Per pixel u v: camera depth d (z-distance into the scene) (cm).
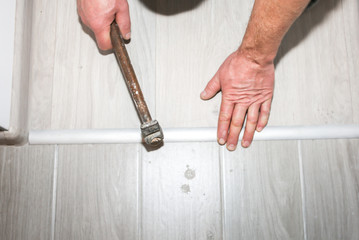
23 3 75
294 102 77
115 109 77
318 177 74
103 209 72
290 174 74
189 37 80
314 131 75
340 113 77
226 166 74
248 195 73
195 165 74
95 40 80
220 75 73
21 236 71
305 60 79
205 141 75
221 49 79
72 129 76
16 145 75
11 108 71
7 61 70
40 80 78
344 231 71
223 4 81
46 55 79
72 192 73
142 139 75
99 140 75
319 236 71
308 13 82
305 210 72
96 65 79
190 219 72
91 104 77
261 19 56
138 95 63
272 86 72
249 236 71
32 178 74
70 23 81
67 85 78
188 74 78
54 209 72
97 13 68
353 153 75
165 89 77
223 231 71
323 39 80
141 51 79
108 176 74
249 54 65
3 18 68
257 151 75
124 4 71
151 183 73
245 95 71
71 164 74
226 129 73
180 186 73
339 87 78
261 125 74
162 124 76
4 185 73
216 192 73
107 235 71
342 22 81
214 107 76
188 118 76
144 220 72
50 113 77
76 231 71
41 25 81
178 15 81
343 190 73
